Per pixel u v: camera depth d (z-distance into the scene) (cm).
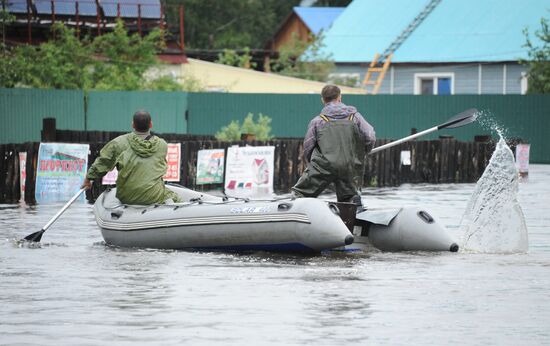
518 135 10044
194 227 3466
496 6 13375
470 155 7819
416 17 13575
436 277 3000
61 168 5716
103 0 11125
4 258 3353
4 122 8838
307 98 9781
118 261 3281
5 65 9494
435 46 13038
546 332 2320
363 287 2828
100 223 3706
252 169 6556
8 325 2355
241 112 9762
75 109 9112
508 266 3225
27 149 5675
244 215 3397
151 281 2909
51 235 3991
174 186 3912
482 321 2422
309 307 2555
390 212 3550
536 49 11238
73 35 10338
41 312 2492
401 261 3294
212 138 7475
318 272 3069
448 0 13750
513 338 2266
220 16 17712
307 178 3522
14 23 10619
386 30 13688
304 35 17200
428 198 5884
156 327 2338
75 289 2789
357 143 3519
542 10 13050
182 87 10369
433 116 10025
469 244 3678
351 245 3541
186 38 17250
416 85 13012
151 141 3719
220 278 2959
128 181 3684
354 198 3547
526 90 11875
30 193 5688
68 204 3769
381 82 13112
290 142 6850
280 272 3064
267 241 3359
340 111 3509
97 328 2327
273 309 2530
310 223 3288
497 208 3756
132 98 9356
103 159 3694
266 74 11481
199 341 2216
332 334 2283
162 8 11431
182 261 3281
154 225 3550
